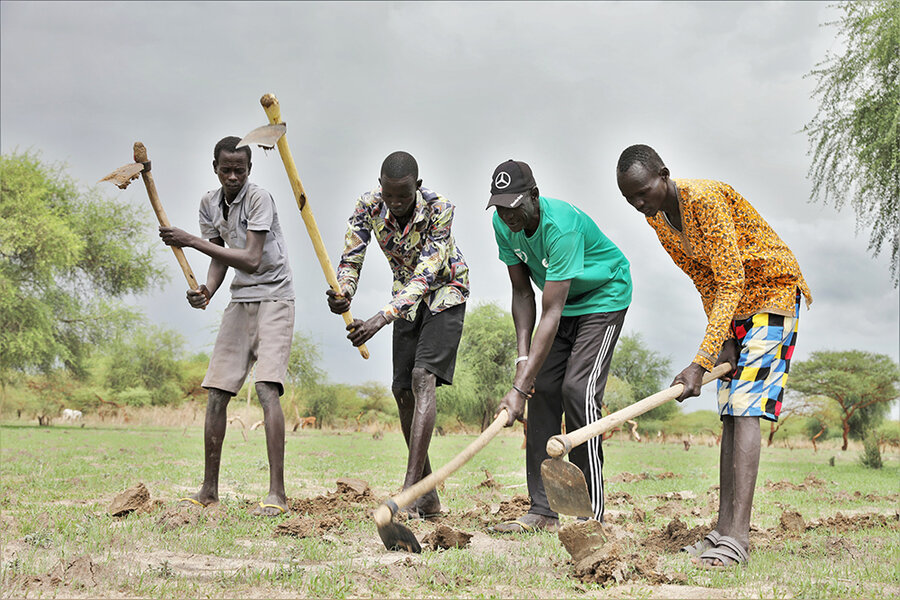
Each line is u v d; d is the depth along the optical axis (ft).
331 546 14.52
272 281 19.31
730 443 15.16
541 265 17.20
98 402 168.66
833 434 156.35
